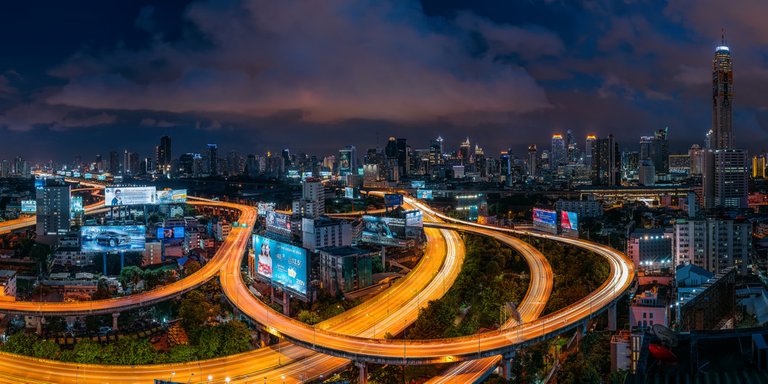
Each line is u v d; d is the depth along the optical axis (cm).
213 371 19925
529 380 19612
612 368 19200
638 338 18362
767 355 5722
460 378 18650
